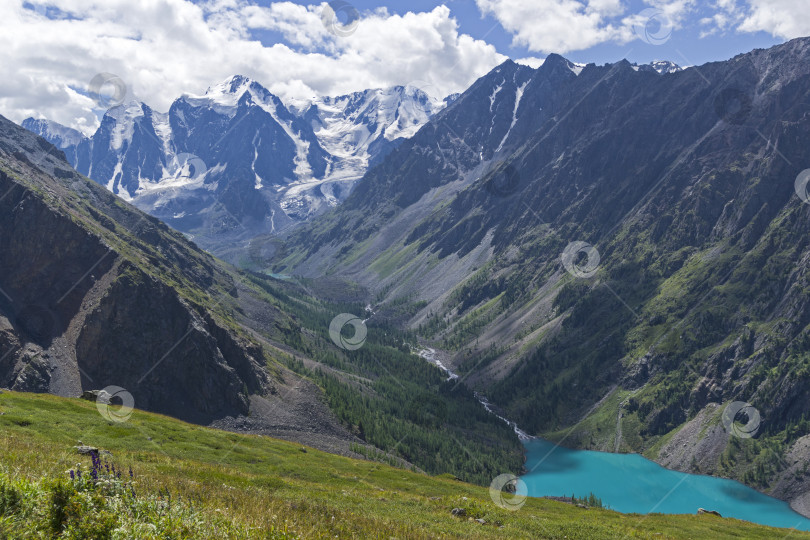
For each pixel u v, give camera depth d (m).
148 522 14.66
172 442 79.00
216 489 25.94
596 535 45.75
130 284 159.50
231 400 155.12
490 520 46.59
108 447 65.69
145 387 144.62
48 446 42.34
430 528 34.75
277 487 47.69
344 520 25.14
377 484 76.88
